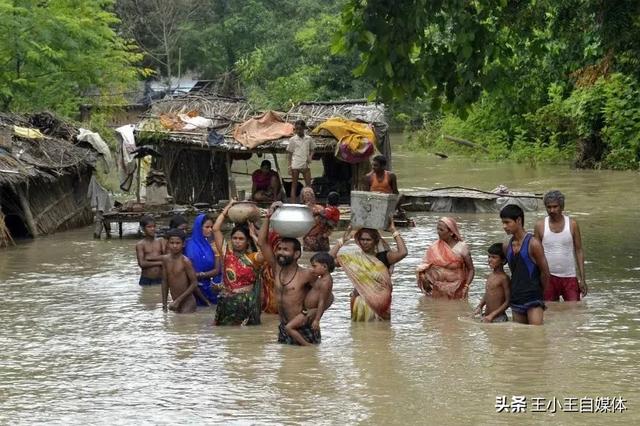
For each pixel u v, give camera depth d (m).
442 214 26.45
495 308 13.78
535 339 12.59
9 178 21.77
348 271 13.97
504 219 13.47
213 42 70.12
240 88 62.88
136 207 23.84
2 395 10.46
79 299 15.96
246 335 13.21
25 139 24.08
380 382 10.70
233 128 26.84
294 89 55.62
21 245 22.22
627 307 14.40
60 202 24.92
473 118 47.28
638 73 19.77
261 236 12.82
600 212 25.11
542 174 35.69
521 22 17.58
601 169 36.69
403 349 12.20
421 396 10.15
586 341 12.42
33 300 15.90
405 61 16.62
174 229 14.93
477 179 34.66
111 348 12.54
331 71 60.81
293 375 11.04
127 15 68.19
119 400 10.20
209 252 15.55
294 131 25.94
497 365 11.33
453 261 15.44
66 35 35.00
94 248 21.69
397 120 63.50
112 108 42.19
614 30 18.22
